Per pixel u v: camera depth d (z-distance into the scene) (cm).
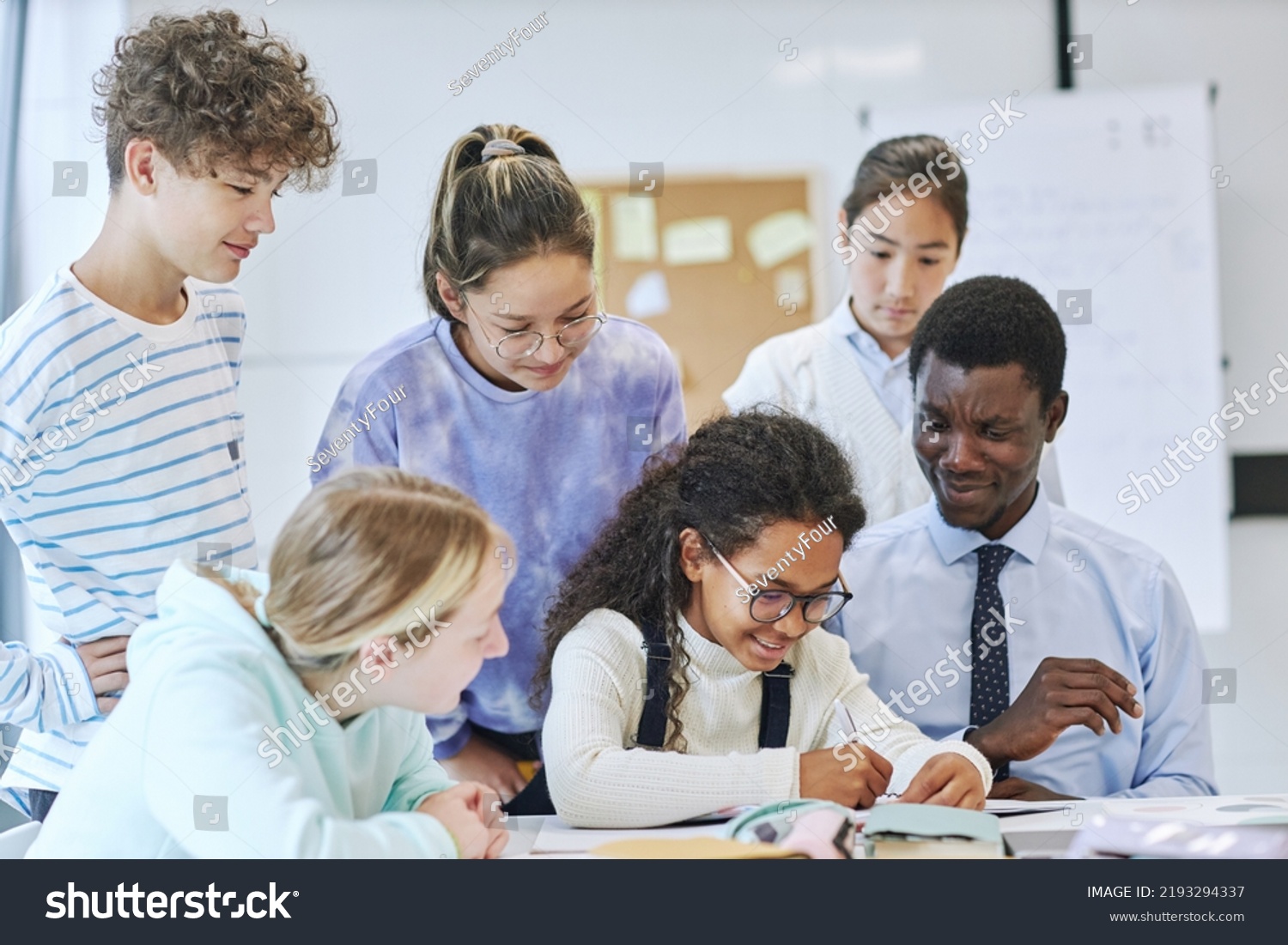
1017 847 101
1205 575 177
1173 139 174
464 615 107
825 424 160
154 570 132
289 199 172
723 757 111
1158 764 153
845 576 155
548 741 117
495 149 143
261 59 128
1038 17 178
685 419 160
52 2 172
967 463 152
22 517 127
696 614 126
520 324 144
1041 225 176
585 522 152
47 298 127
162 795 98
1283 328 177
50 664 124
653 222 183
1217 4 174
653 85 181
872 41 180
